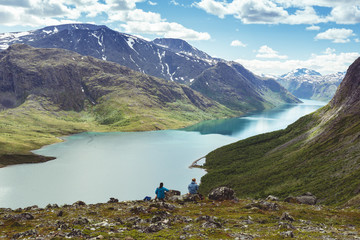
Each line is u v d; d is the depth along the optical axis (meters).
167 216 33.25
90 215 35.28
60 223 29.84
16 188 167.75
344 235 25.73
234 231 27.05
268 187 156.25
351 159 144.88
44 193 158.75
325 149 182.62
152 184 177.00
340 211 40.53
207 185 177.75
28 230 26.31
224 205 41.38
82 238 23.86
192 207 39.53
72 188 168.00
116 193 159.50
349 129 190.62
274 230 27.56
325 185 126.00
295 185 144.75
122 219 32.28
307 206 44.16
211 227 28.17
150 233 25.95
